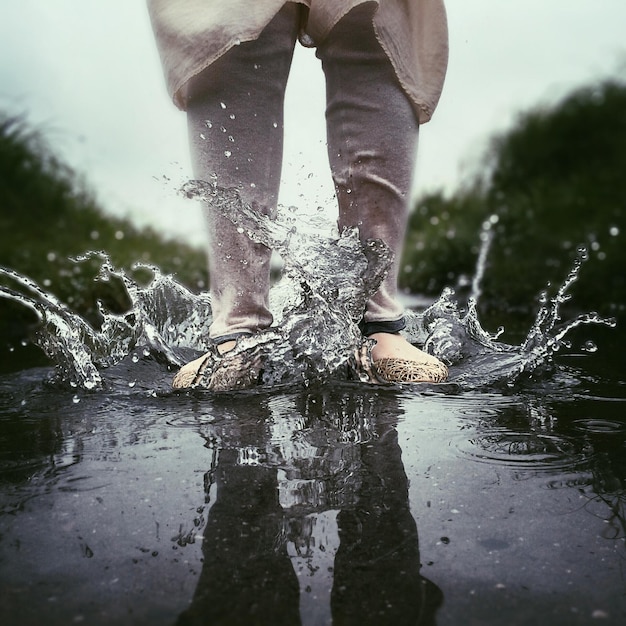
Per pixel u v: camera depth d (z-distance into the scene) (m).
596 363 1.63
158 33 1.44
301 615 0.63
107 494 0.88
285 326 1.43
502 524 0.78
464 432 1.08
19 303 3.05
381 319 1.52
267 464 0.97
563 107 7.29
